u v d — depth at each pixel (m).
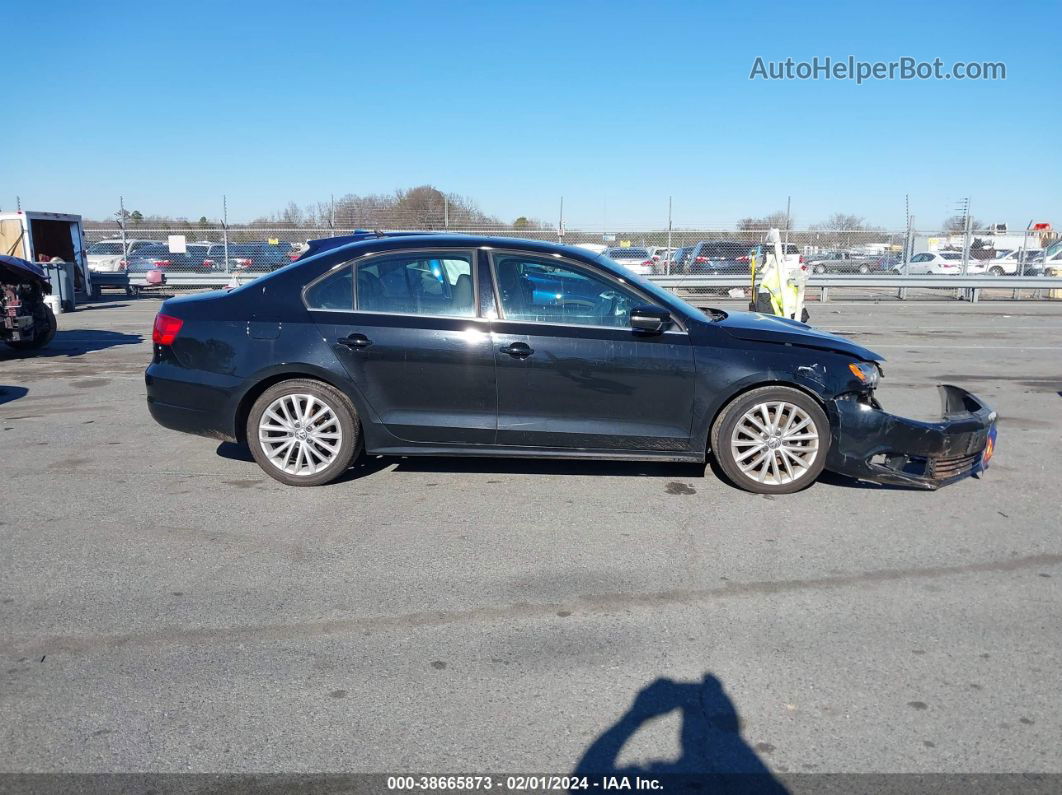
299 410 5.39
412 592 3.94
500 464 6.00
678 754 2.75
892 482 5.24
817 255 26.73
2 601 3.80
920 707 3.02
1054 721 2.93
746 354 5.23
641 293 5.33
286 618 3.67
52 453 6.24
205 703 3.02
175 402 5.47
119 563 4.23
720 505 5.18
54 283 17.81
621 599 3.88
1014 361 11.42
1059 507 5.19
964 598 3.90
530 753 2.76
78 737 2.82
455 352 5.23
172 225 28.25
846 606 3.81
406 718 2.94
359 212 24.72
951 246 28.61
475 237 5.45
